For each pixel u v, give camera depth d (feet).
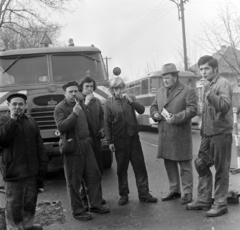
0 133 12.47
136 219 15.40
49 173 26.71
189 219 14.97
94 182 16.29
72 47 24.81
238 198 16.65
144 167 17.89
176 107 16.92
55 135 22.15
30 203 13.55
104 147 23.15
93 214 16.34
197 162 15.83
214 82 15.06
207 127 15.23
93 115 16.84
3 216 14.67
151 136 52.06
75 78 24.03
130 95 17.83
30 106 22.39
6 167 12.95
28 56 24.18
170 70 16.87
